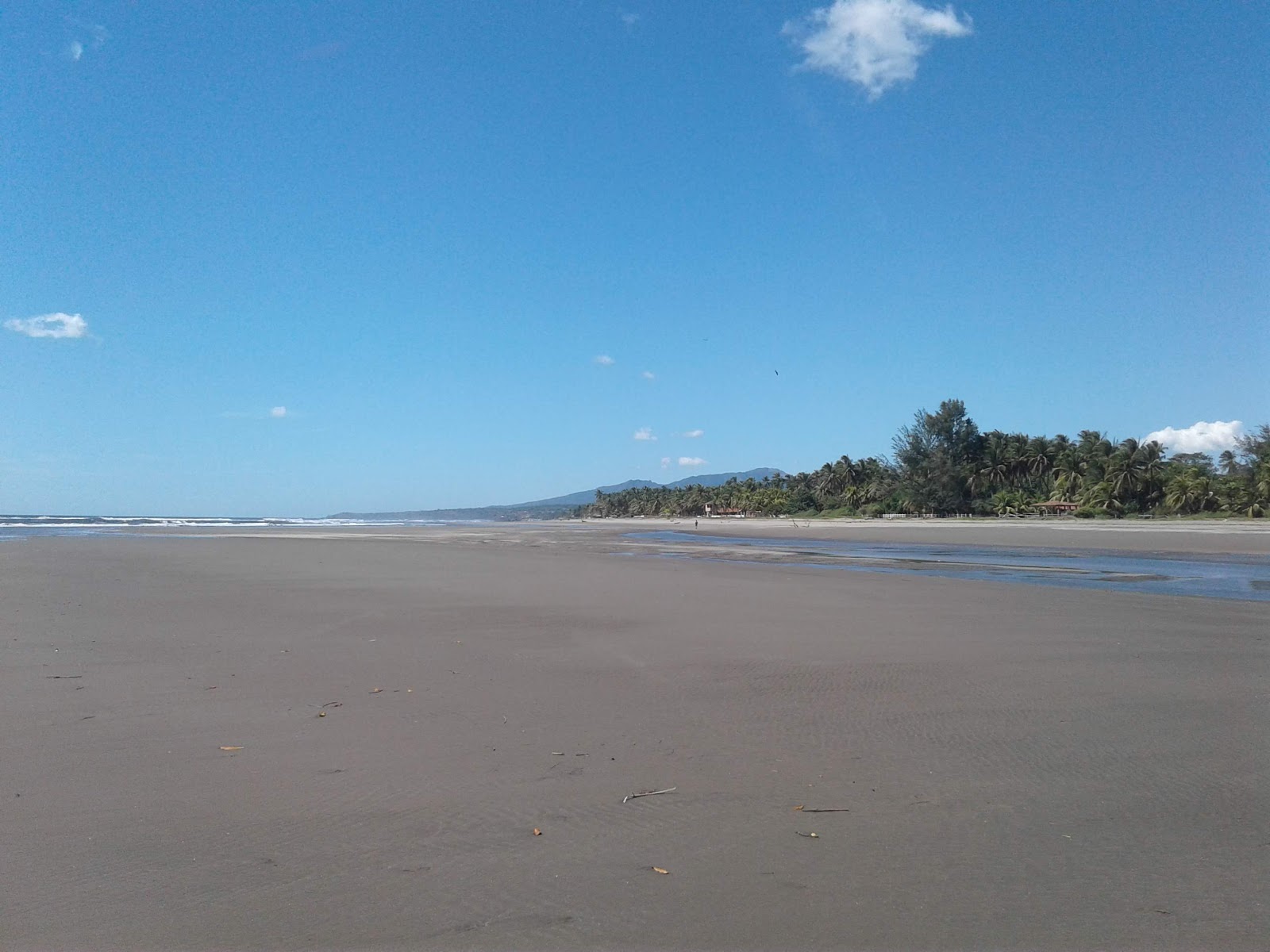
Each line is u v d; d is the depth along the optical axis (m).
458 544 48.88
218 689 10.10
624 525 134.25
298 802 6.34
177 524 147.62
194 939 4.39
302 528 109.25
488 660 12.00
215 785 6.72
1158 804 6.38
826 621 15.95
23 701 9.52
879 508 124.56
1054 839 5.74
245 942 4.37
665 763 7.34
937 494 115.75
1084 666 11.63
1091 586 23.42
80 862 5.31
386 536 67.50
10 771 7.05
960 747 7.86
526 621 15.85
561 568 29.20
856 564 33.41
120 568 28.67
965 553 42.94
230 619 16.09
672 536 71.44
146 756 7.47
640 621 15.88
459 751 7.64
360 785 6.72
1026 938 4.45
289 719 8.76
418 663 11.75
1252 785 6.80
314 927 4.52
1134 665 11.70
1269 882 5.08
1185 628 15.06
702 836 5.75
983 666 11.58
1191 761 7.43
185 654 12.43
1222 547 44.75
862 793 6.62
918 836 5.77
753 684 10.48
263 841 5.63
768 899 4.86
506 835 5.75
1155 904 4.83
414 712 9.08
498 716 8.93
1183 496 94.06
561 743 7.92
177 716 8.88
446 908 4.73
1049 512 107.25
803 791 6.65
